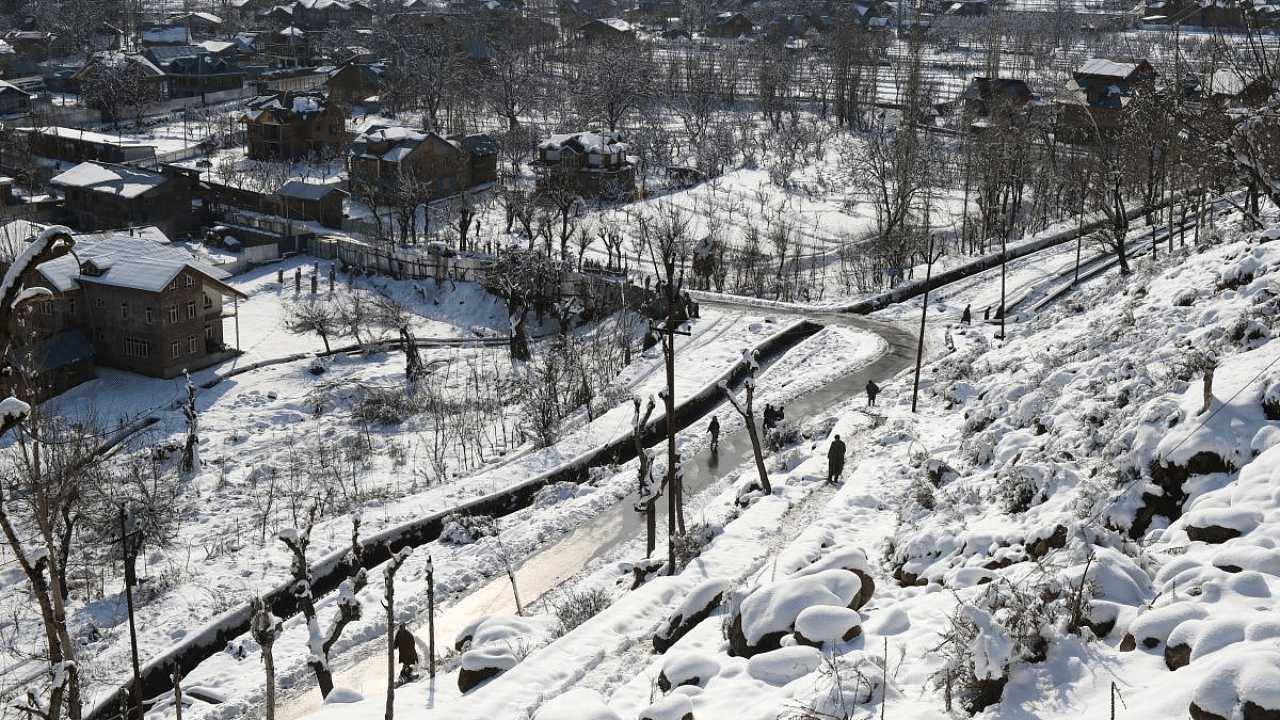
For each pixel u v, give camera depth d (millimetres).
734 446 52344
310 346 76688
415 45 177375
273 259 95062
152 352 69625
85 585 41688
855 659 19406
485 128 152625
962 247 94375
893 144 117500
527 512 46312
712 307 77312
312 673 34562
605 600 33094
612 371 66062
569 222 103500
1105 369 33594
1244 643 15172
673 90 167875
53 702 16594
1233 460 22391
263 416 63562
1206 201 72625
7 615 40375
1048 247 91000
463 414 62188
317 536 44344
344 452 57312
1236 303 32812
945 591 22188
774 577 27234
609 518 44625
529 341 77312
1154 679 15789
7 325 13086
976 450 34000
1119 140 87375
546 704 19453
